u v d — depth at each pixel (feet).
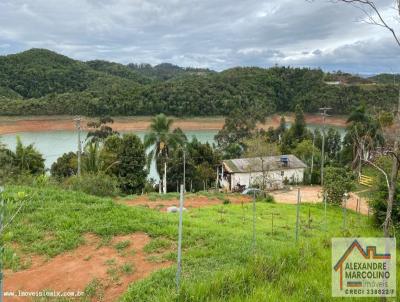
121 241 30.50
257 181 124.47
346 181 78.48
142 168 112.37
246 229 43.16
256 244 31.04
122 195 77.92
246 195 92.48
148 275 24.31
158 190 120.78
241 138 189.98
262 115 281.13
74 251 29.07
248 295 19.60
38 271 25.82
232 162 133.49
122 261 27.12
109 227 32.68
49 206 37.27
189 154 126.52
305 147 159.02
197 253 28.07
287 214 62.03
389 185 18.63
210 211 57.88
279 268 22.86
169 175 118.52
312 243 29.55
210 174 125.90
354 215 67.67
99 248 29.50
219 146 189.06
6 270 25.71
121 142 109.50
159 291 20.94
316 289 20.76
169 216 41.06
